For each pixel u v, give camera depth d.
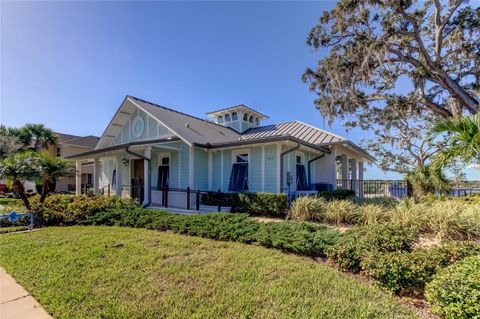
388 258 3.84
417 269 3.55
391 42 11.68
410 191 13.66
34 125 23.77
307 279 3.84
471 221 5.57
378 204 8.73
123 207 9.38
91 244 5.65
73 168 10.63
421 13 11.63
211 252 5.03
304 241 5.00
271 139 10.25
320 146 12.99
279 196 9.17
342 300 3.25
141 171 15.05
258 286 3.62
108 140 16.59
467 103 10.99
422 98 12.62
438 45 11.26
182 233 6.62
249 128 18.50
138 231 6.96
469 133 4.88
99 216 8.37
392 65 13.62
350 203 8.31
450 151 5.31
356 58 11.95
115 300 3.33
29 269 4.38
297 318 2.87
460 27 11.24
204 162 12.62
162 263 4.48
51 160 9.81
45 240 6.14
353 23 11.62
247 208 9.83
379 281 3.68
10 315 3.09
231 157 12.16
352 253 4.30
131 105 14.76
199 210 10.52
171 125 12.14
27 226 7.88
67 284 3.79
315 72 13.94
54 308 3.18
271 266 4.30
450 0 11.07
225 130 16.61
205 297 3.38
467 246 4.03
